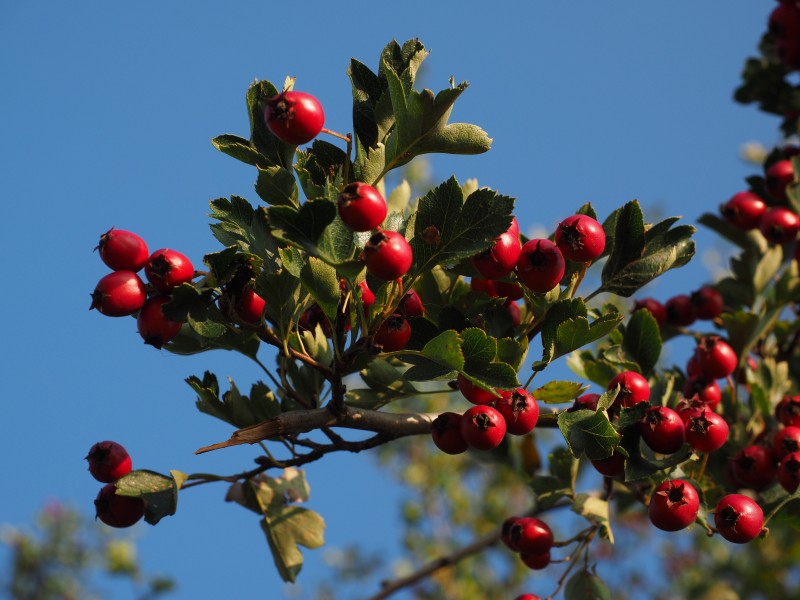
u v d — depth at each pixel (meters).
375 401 0.59
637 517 1.10
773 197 0.68
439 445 0.56
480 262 0.55
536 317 0.57
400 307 0.57
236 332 0.57
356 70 0.56
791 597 0.94
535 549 0.60
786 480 0.58
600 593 0.60
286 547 0.60
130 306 0.55
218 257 0.54
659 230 0.58
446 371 0.55
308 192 0.55
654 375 0.63
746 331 0.65
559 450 0.63
